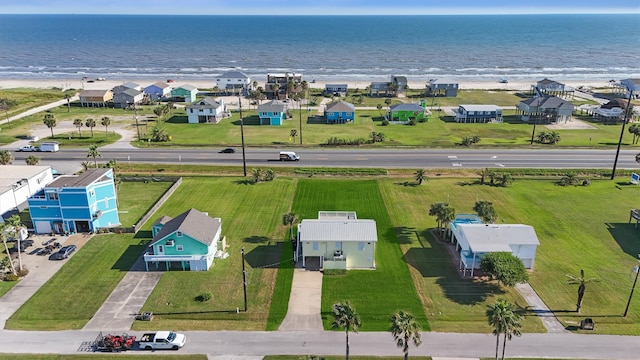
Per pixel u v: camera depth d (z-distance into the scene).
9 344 46.09
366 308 52.25
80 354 44.78
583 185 89.75
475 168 97.50
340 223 62.03
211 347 45.88
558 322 49.53
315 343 46.56
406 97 181.50
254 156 105.31
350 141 115.06
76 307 52.09
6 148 109.81
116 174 93.56
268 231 70.56
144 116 144.88
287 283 57.19
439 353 45.03
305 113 151.50
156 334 45.84
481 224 64.00
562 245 66.44
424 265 61.44
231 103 166.50
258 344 46.34
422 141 118.06
